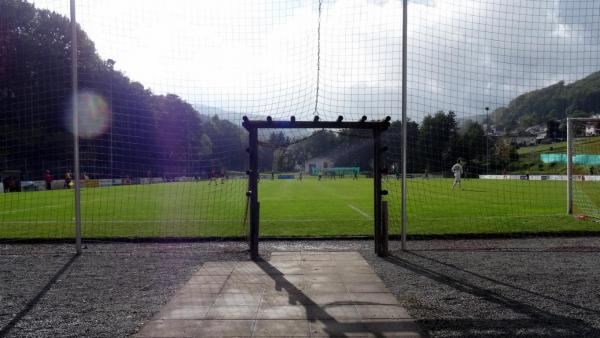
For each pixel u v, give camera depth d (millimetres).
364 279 6422
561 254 8344
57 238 9891
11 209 17391
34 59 26266
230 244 9523
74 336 4422
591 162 19750
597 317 4855
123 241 9891
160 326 4574
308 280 6367
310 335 4289
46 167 33719
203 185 36531
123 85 26078
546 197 21000
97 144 28000
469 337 4258
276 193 26938
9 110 25219
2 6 26969
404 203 8773
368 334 4312
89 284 6410
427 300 5473
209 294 5707
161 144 27719
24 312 5195
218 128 29156
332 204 18625
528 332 4402
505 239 10000
